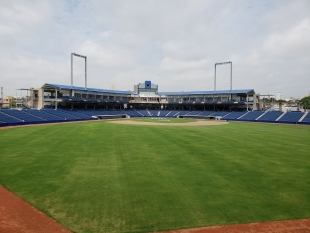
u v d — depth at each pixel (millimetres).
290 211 10164
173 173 15297
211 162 18266
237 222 9219
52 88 74375
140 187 12758
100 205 10570
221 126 53188
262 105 111750
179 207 10422
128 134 35406
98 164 17297
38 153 20766
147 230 8594
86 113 78125
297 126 54844
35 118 57406
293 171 16031
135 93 109250
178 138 31500
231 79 89312
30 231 8523
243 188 12766
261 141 29375
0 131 37844
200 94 99250
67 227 8773
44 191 12133
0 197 11430
